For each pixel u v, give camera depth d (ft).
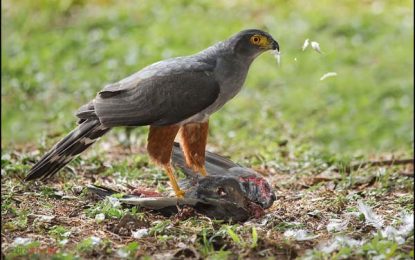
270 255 29.12
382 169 44.14
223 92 35.45
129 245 29.25
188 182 37.04
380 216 34.14
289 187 42.45
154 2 98.63
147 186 41.01
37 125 64.80
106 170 43.91
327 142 65.82
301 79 79.10
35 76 77.92
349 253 28.43
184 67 34.88
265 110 68.13
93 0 98.48
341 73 80.48
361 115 71.77
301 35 88.28
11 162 43.52
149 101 34.53
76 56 83.41
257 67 81.76
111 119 34.45
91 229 32.37
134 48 84.48
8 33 90.02
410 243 29.63
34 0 95.35
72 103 70.13
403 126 69.05
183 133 36.70
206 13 95.55
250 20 93.45
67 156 35.12
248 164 47.42
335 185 42.27
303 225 32.94
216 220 32.53
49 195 37.24
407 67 81.71
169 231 31.40
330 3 98.48
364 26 90.53
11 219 33.47
